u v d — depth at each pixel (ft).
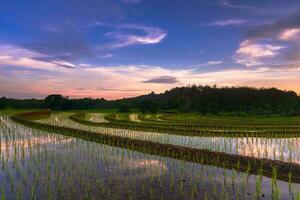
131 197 51.98
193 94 561.02
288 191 56.39
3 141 117.50
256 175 66.80
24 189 56.03
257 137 129.49
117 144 108.27
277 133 142.20
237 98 501.56
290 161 81.76
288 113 339.36
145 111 414.41
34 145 106.11
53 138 125.49
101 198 51.52
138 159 82.38
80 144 108.99
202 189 56.44
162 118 287.48
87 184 58.85
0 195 52.80
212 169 71.82
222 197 52.31
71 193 53.83
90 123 208.44
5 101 602.03
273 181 57.52
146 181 61.11
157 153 91.30
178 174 66.64
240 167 73.67
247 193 54.29
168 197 52.13
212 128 173.27
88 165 74.33
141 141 108.37
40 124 181.16
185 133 147.43
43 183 59.41
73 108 622.95
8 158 82.43
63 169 70.23
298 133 141.38
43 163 76.18
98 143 112.06
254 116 322.55
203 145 111.14
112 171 68.69
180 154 88.48
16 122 211.20
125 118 293.43
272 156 90.48
